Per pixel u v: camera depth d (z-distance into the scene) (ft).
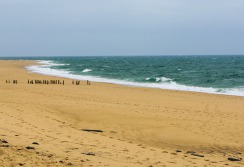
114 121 51.11
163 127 48.16
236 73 199.72
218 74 191.11
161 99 80.53
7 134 34.91
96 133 43.24
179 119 54.49
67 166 24.62
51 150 29.48
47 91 90.74
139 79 155.22
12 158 25.52
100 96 82.74
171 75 183.83
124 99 78.18
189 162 30.60
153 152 33.83
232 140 42.47
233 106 70.85
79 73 200.54
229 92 101.96
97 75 184.44
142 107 65.72
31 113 53.47
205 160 32.30
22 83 116.98
